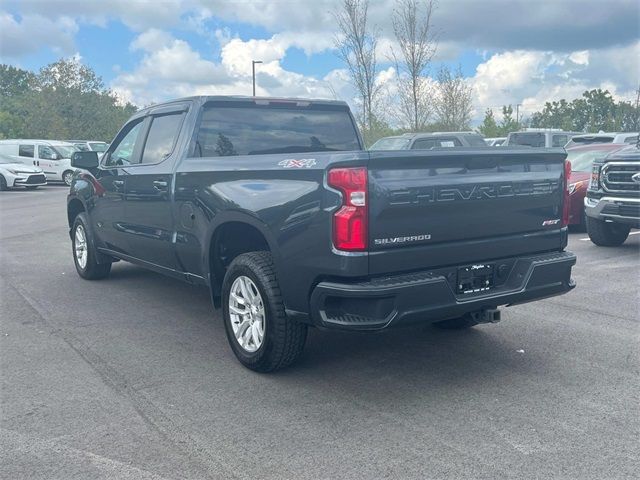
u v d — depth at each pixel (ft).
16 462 11.99
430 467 11.70
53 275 28.63
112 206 23.44
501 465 11.74
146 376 16.28
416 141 52.13
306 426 13.42
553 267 16.22
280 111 20.66
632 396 14.80
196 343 18.94
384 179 13.65
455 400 14.67
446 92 82.17
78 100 159.84
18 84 355.36
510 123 156.76
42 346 18.63
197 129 19.24
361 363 17.15
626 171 31.73
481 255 15.26
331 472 11.56
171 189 19.13
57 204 66.74
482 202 14.99
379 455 12.16
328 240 13.75
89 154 24.02
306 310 14.67
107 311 22.47
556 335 19.38
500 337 19.26
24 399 14.83
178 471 11.64
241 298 16.71
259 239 17.66
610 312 21.81
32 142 97.14
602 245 35.14
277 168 15.10
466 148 15.03
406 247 14.10
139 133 22.35
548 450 12.28
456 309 14.56
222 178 16.89
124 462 11.96
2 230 45.37
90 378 16.14
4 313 22.17
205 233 17.61
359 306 13.79
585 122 202.08
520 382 15.71
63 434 13.09
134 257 22.97
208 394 15.12
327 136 21.48
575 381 15.75
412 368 16.75
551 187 16.49
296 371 16.58
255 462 11.94
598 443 12.54
